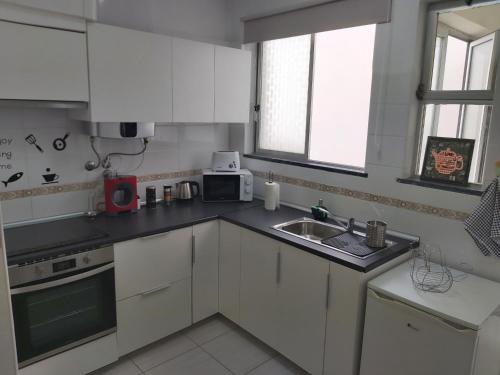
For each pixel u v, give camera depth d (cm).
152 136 274
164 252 251
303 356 234
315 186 289
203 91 283
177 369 246
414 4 223
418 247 235
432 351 176
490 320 173
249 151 347
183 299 269
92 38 221
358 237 238
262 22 307
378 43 240
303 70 302
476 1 211
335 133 288
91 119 229
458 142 225
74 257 208
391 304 188
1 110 225
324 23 266
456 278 207
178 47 263
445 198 222
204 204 308
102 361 232
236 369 247
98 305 225
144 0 278
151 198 292
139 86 247
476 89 217
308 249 219
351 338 206
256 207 303
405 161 240
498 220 199
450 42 226
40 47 202
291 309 236
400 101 235
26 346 199
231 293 280
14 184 236
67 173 257
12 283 189
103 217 264
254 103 342
